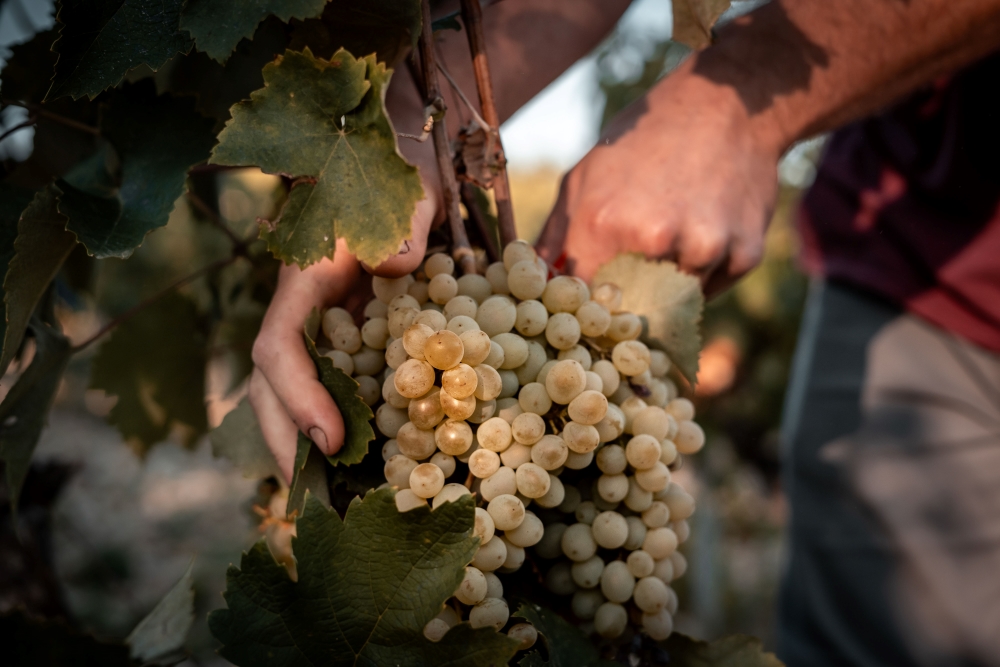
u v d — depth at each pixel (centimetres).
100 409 318
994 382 88
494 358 41
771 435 306
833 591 94
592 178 60
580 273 58
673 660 48
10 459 52
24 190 50
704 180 58
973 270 85
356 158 37
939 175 85
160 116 48
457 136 47
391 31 42
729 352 284
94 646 40
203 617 112
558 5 66
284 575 37
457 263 46
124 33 37
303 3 37
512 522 39
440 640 37
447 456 41
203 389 73
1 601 66
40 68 53
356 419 41
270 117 37
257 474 57
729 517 291
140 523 261
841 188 98
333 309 45
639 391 47
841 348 97
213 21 37
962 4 58
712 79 62
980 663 86
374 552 38
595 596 45
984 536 86
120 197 46
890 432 91
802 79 62
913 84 65
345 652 38
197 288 80
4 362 42
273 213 69
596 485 45
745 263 60
